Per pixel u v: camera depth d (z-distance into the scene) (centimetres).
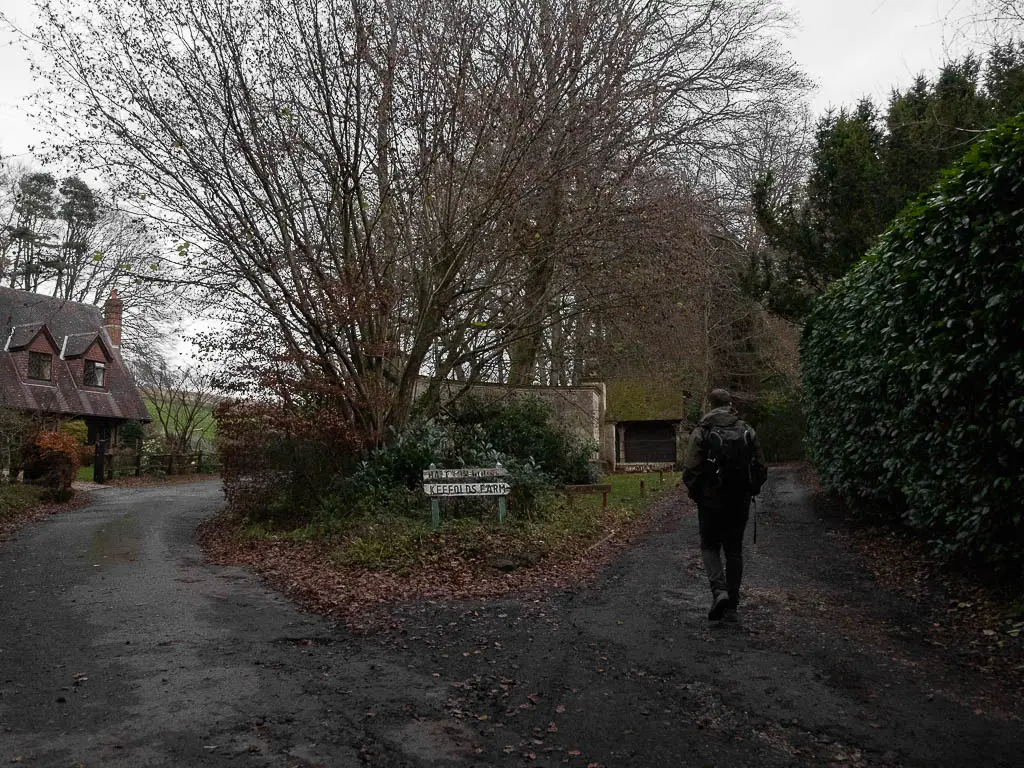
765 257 1842
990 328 602
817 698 476
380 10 1238
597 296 1569
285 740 420
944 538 742
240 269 1251
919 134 1502
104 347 3262
